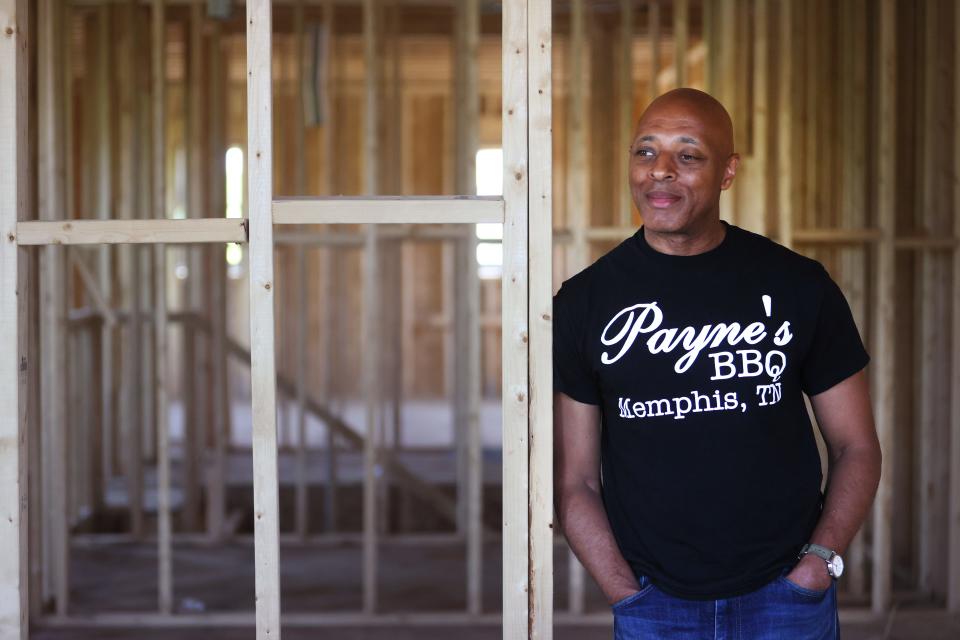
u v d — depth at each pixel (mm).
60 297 4102
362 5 6293
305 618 3982
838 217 4660
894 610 3891
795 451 1756
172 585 4508
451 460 6879
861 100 4430
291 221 1843
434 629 3926
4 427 1853
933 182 4148
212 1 4180
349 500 5953
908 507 4621
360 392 9430
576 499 1830
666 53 7410
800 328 1744
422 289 9812
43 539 4195
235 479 6129
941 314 4219
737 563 1720
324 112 4785
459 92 5516
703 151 1727
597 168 6086
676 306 1747
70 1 5492
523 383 1832
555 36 6344
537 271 1825
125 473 6543
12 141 1847
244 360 5477
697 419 1726
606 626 3934
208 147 6109
